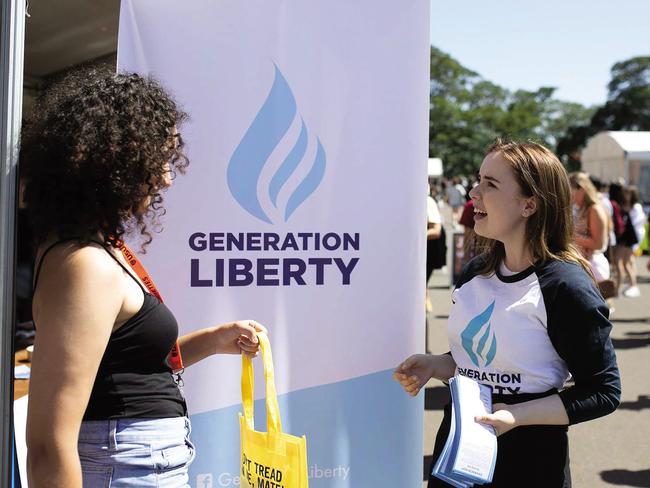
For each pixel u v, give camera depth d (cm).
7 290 161
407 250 232
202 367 222
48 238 145
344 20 221
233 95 214
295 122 220
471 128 6862
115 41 398
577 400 173
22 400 227
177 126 169
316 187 223
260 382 224
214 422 224
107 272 141
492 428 170
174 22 210
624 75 6481
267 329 223
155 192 158
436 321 892
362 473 234
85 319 136
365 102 225
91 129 144
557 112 8044
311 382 227
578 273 179
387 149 228
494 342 184
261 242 220
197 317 217
